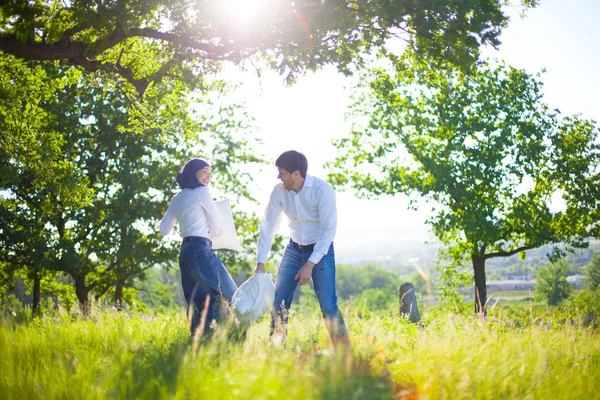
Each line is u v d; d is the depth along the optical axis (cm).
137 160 2700
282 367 366
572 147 2806
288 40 846
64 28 845
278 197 577
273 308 552
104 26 822
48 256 2458
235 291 585
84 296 2638
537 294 5619
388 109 2745
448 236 2816
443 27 812
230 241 605
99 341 528
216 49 893
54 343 506
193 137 1517
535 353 480
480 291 2725
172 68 1085
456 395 345
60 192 1912
